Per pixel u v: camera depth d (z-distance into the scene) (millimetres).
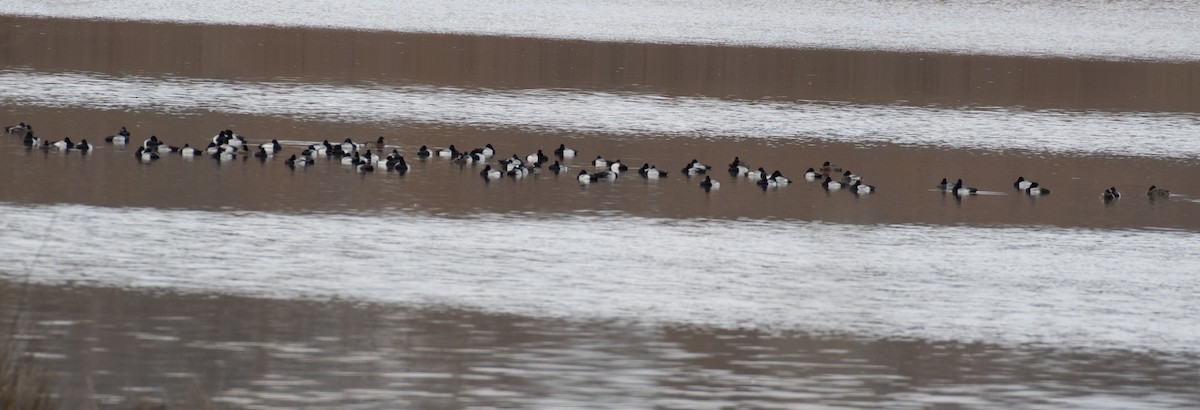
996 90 78812
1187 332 31609
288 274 33781
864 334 30531
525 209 43625
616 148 56969
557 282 34094
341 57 82562
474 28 103938
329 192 44938
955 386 27109
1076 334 31141
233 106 63344
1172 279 37156
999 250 40312
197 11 107438
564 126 61750
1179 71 91750
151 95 65188
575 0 123625
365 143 55656
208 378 25734
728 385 26609
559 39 98188
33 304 30031
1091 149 61031
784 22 114562
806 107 69875
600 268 35844
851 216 44875
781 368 27828
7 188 43000
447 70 78500
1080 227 44531
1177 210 48219
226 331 28781
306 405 24547
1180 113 72688
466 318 30469
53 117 57844
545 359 27734
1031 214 46469
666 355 28344
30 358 22016
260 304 31000
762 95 73250
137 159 49375
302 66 77812
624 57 88125
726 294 33656
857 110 69500
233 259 35125
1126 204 49094
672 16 116062
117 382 25203
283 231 38750
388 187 46312
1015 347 29938
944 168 55250
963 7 124250
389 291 32531
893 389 26781
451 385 25938
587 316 31062
